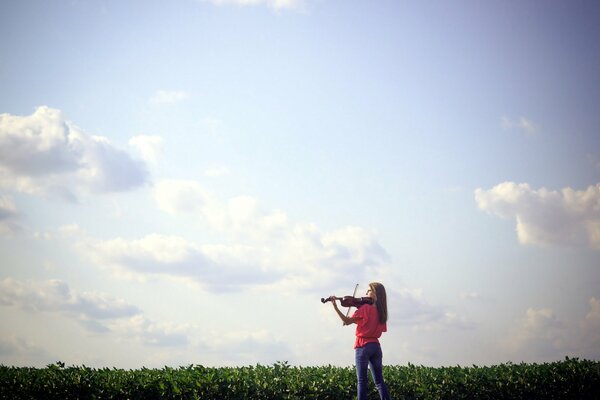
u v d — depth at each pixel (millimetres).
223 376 10844
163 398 10359
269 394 10703
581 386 12781
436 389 11672
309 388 10914
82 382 10508
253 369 11953
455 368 12734
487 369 12984
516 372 12672
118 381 10602
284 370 11875
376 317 10414
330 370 12180
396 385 11406
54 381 10531
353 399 11109
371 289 10680
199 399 10320
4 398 10305
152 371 11336
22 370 11391
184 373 11016
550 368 13141
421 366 13211
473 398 11891
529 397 12359
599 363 13797
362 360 10305
